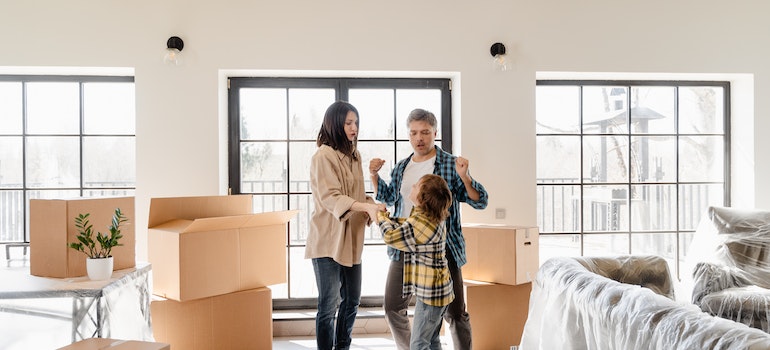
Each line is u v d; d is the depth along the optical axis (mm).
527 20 3334
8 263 2688
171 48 3037
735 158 3682
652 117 3711
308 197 3461
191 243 2438
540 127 3643
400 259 2371
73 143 3314
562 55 3361
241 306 2623
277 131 3424
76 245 2021
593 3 3381
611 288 1669
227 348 2588
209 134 3133
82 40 3051
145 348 1660
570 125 3658
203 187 3129
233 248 2598
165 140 3104
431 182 2111
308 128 3445
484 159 3311
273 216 2707
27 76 3246
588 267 2334
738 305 2447
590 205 3684
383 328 3248
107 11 3066
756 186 3521
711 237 3096
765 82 3502
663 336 1327
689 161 3727
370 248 3580
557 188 3656
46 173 3301
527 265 2855
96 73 3236
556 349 2014
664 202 3729
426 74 3375
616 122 3691
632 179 3711
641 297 1509
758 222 3002
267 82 3385
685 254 3715
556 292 2033
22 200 3289
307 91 3439
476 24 3303
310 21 3197
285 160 3436
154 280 2533
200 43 3125
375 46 3240
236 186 3357
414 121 2479
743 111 3602
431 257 2102
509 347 2812
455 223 2414
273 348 2961
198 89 3125
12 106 3266
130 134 3344
